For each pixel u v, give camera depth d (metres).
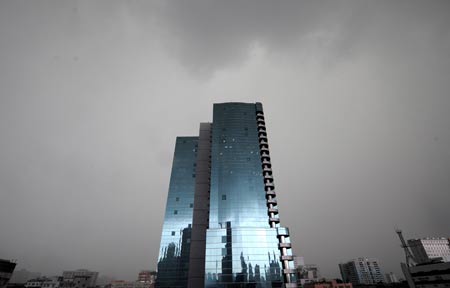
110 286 195.50
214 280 70.50
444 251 170.12
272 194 89.81
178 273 100.75
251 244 75.50
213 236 77.31
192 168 126.19
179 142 136.75
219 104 115.88
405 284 141.88
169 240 107.56
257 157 98.44
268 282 70.19
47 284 143.38
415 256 174.88
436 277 105.94
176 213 113.50
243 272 71.19
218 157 97.94
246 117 111.12
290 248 76.06
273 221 83.31
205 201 109.88
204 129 133.00
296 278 72.62
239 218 82.50
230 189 89.00
